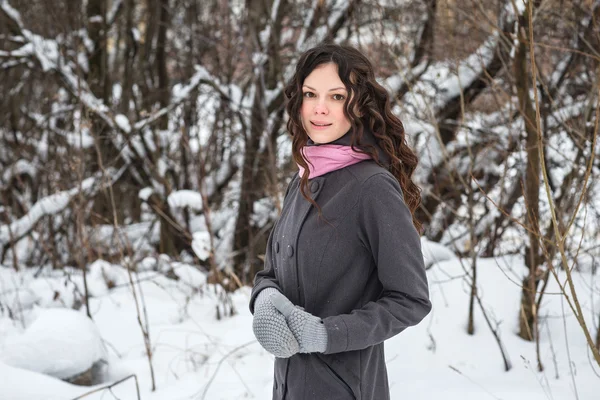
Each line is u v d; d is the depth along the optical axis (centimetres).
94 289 432
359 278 154
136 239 697
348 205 151
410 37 516
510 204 442
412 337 323
